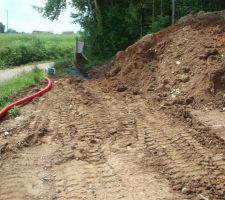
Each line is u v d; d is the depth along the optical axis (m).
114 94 13.79
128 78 15.23
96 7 26.45
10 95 14.15
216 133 8.88
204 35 14.46
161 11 23.58
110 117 10.57
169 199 6.07
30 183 6.73
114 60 18.45
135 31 25.20
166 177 6.82
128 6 26.39
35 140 8.83
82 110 11.43
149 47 16.08
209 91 11.71
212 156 7.60
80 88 15.18
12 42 44.31
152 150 8.05
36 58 40.91
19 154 8.05
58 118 10.62
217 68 12.06
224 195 6.14
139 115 10.72
